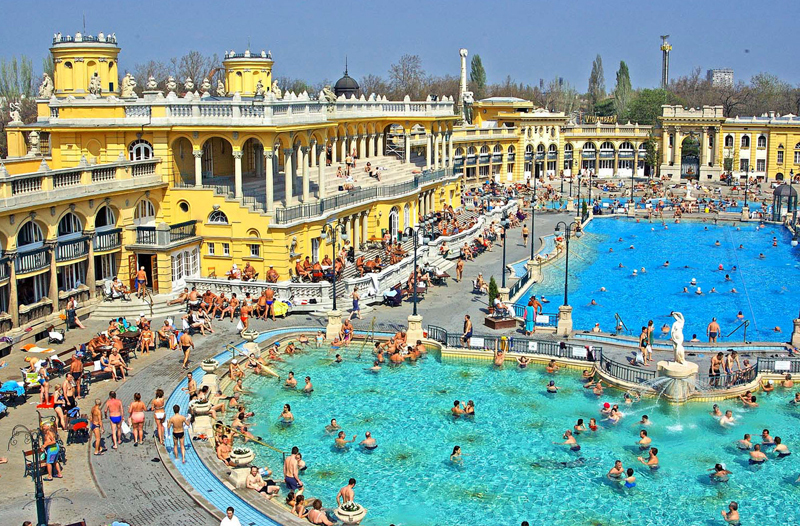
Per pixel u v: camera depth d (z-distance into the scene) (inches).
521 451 1363.2
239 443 1370.6
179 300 2053.4
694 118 5137.8
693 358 1754.4
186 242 2156.7
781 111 7524.6
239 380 1610.5
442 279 2471.7
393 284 2348.7
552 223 3774.6
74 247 1916.8
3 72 5078.7
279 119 2186.3
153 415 1414.9
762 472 1293.1
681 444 1390.3
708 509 1184.8
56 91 2637.8
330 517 1127.6
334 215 2452.0
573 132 5364.2
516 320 2026.3
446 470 1296.8
